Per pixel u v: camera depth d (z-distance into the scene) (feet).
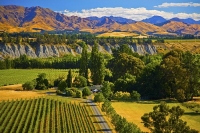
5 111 287.89
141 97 442.50
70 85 501.97
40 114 296.51
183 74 395.75
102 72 562.66
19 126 246.27
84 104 371.97
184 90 394.52
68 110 324.39
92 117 305.73
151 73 448.65
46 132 241.14
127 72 540.93
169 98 429.38
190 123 280.51
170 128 165.89
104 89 417.28
